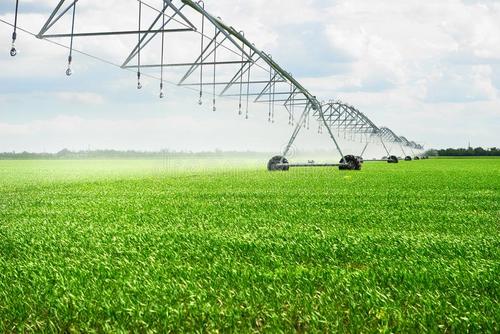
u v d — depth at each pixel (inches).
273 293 196.1
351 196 666.2
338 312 176.9
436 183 987.9
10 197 674.8
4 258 273.3
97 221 422.0
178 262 257.8
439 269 235.6
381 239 326.3
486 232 369.4
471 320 167.5
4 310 181.8
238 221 413.1
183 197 653.9
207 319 170.2
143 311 176.2
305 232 350.9
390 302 187.0
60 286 205.3
